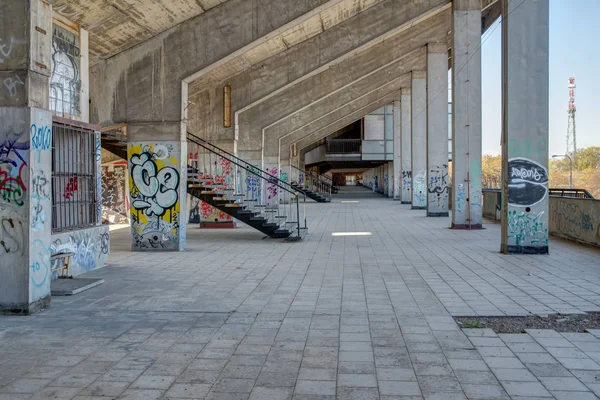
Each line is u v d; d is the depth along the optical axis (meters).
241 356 5.27
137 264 11.27
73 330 6.23
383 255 12.34
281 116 26.38
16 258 6.96
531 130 12.27
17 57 6.97
